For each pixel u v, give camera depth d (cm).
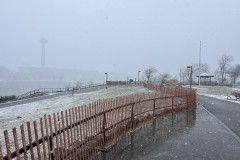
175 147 684
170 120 1135
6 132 316
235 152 648
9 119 1636
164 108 1330
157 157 596
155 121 1096
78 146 502
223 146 705
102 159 571
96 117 603
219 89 4841
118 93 3375
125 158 584
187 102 1617
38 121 1379
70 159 466
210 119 1194
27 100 3278
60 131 442
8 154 316
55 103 2612
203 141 757
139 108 1012
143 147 677
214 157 605
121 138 769
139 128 933
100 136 630
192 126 1001
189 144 719
